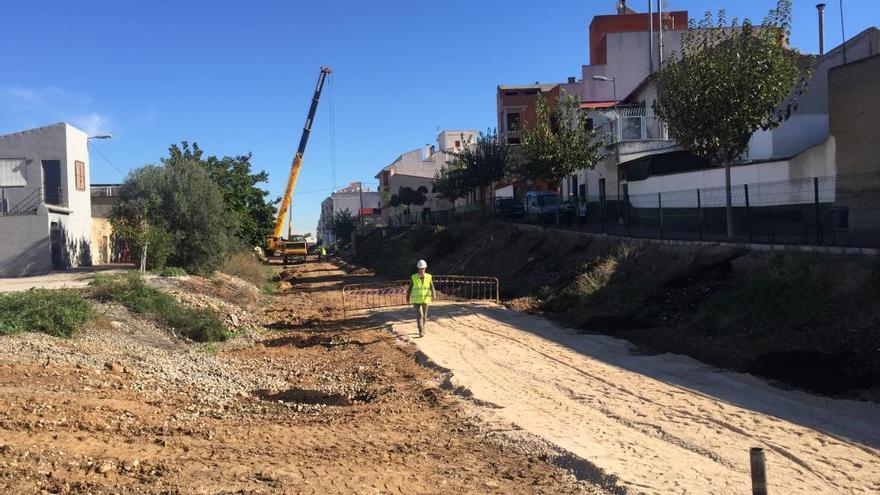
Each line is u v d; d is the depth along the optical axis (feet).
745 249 52.95
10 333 37.63
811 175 63.93
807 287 41.22
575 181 131.75
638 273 60.85
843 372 32.22
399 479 20.22
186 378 37.76
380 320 63.93
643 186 95.96
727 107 53.26
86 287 61.16
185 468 19.24
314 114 195.52
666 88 57.82
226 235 100.89
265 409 31.63
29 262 98.99
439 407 31.73
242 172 133.18
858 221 52.01
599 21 173.17
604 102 137.08
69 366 33.40
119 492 16.66
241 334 58.75
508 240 107.76
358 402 34.35
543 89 220.02
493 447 24.81
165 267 89.97
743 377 33.47
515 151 169.99
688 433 25.05
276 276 144.66
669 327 47.91
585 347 44.52
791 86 54.80
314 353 49.26
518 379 36.19
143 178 91.81
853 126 58.95
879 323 34.19
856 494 18.80
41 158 108.78
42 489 16.22
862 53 92.17
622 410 28.94
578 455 22.50
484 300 76.18
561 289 70.59
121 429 23.67
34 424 21.98
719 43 55.98
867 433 24.32
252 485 18.13
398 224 242.78
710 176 77.92
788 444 23.32
